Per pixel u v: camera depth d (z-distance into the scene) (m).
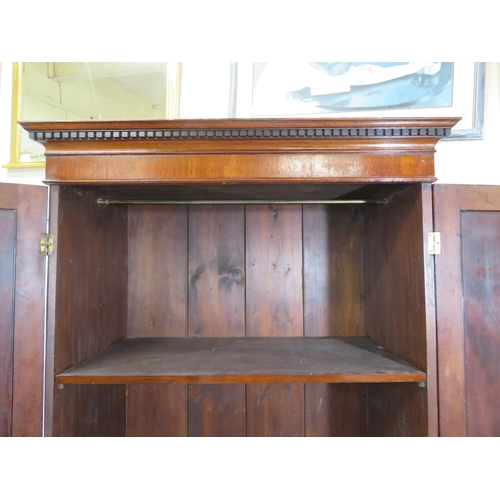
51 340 0.76
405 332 0.86
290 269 1.13
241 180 0.75
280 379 0.77
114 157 0.75
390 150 0.74
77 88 1.17
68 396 0.81
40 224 0.77
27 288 0.75
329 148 0.74
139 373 0.78
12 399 0.73
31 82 1.18
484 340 0.77
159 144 0.75
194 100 1.14
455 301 0.77
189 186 0.82
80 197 0.87
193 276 1.14
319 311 1.13
